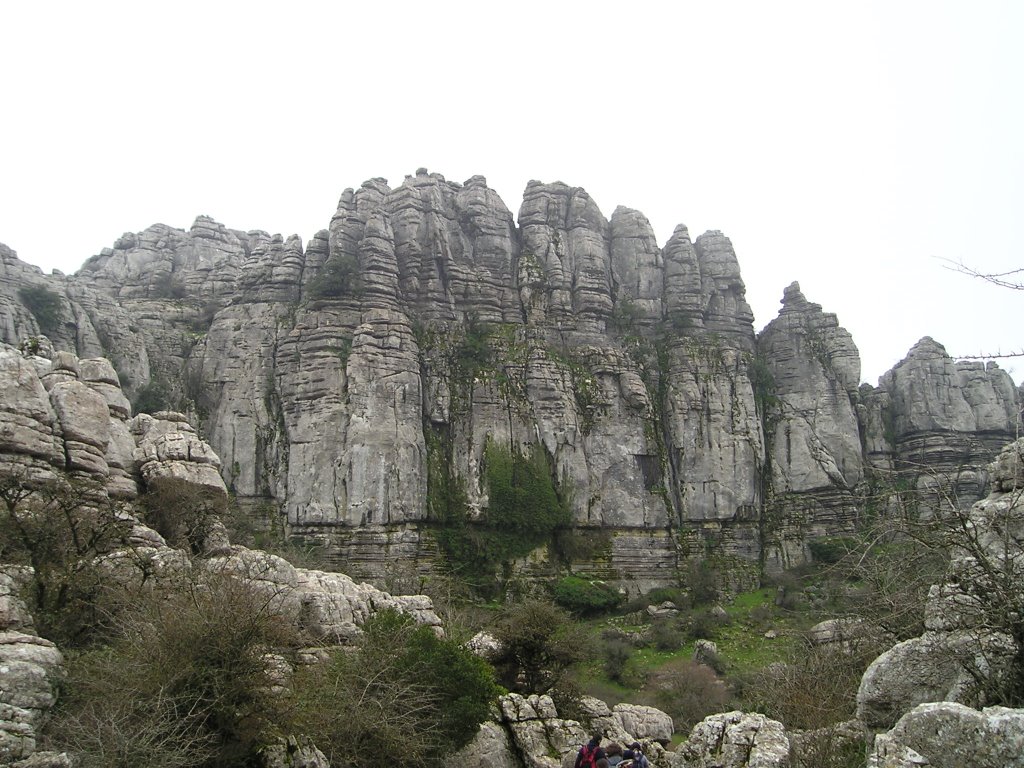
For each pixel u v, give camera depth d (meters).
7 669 16.55
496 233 98.06
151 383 84.25
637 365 95.69
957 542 14.03
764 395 98.69
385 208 95.62
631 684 54.25
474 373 87.69
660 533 87.38
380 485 77.00
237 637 18.67
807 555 89.06
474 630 42.56
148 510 30.88
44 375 31.25
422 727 23.86
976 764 10.71
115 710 16.39
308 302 85.94
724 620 70.19
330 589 29.50
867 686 14.86
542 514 82.12
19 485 24.28
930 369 101.38
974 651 13.49
